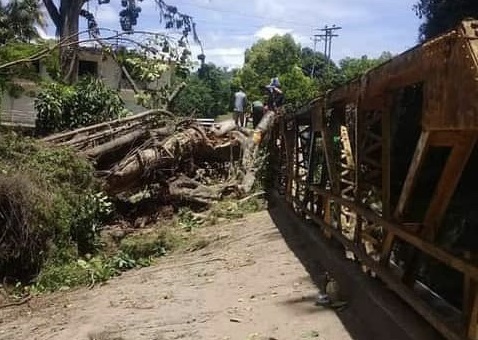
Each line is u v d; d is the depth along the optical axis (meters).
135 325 6.64
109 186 14.20
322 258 7.86
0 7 24.53
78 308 8.17
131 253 11.88
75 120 18.09
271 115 17.22
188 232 13.38
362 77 5.18
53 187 11.88
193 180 16.34
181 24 22.61
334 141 7.89
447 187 3.75
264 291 7.24
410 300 4.50
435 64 3.50
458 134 3.42
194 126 17.33
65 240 11.69
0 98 18.11
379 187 6.12
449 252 3.65
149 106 18.14
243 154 17.09
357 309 5.74
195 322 6.43
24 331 7.38
